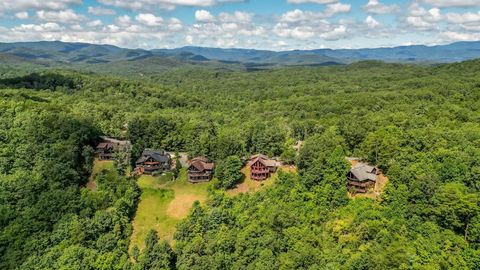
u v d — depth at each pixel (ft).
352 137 437.58
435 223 296.71
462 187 304.91
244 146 482.28
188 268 309.01
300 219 326.24
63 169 407.23
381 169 390.63
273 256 292.81
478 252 265.75
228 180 419.54
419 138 395.14
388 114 560.20
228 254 314.14
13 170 403.75
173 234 372.38
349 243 292.20
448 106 579.48
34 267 323.57
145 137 503.61
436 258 263.70
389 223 296.92
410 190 322.75
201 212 373.40
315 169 365.40
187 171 446.60
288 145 484.74
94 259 328.90
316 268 270.26
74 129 458.09
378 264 258.16
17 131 442.50
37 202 373.81
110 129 542.98
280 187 378.32
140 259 331.77
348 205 335.67
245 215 353.31
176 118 613.52
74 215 367.04
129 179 436.76
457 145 379.55
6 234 342.03
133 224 389.19
